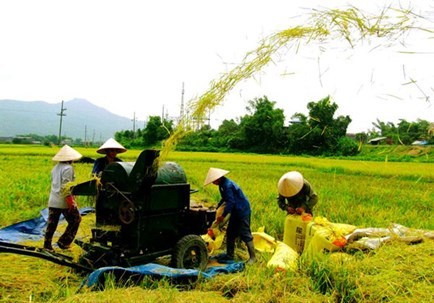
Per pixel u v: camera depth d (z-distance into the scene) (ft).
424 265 15.67
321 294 14.88
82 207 37.86
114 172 19.52
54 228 23.31
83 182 21.42
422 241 19.15
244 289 15.66
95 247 19.61
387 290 14.34
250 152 165.07
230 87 15.79
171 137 18.02
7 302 15.61
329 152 136.87
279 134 156.46
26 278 18.78
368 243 19.10
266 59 14.34
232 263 22.89
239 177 69.05
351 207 37.50
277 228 29.76
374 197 45.27
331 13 11.82
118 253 19.16
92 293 14.52
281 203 23.98
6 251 15.85
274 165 106.32
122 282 17.07
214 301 14.42
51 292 16.93
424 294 13.80
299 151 149.48
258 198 42.22
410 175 79.10
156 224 20.02
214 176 22.33
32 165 83.20
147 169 18.52
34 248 17.22
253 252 22.91
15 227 29.35
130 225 19.25
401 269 15.69
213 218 23.49
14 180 51.83
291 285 15.35
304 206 23.20
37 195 40.83
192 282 17.47
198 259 21.09
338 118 133.69
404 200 45.75
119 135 243.60
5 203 36.91
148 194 19.21
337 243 19.72
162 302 13.88
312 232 21.07
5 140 427.74
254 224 30.30
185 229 21.94
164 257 23.17
